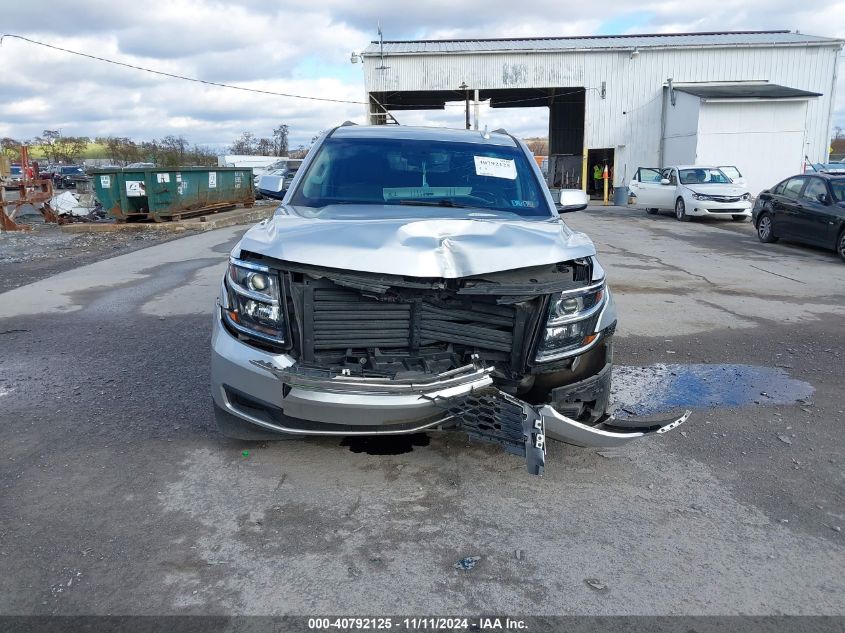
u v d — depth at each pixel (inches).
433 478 148.9
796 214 536.1
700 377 223.1
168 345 249.8
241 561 117.9
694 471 156.0
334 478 147.9
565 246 146.9
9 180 759.7
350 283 130.6
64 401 191.9
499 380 141.0
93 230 685.9
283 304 134.4
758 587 114.1
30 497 138.4
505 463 156.6
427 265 131.6
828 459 163.3
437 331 138.3
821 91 1290.6
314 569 116.0
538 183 196.2
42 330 274.7
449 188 188.1
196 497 139.2
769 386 215.0
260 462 154.6
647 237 640.4
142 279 395.2
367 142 200.2
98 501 137.1
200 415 181.6
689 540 127.8
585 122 1339.8
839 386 215.3
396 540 125.3
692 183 824.9
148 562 117.1
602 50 1300.4
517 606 107.8
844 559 122.8
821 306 332.5
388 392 127.8
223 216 784.3
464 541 125.5
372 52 1315.2
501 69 1320.1
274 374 132.0
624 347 258.2
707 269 444.1
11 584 110.5
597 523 132.8
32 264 475.5
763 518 136.2
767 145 1131.3
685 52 1293.1
